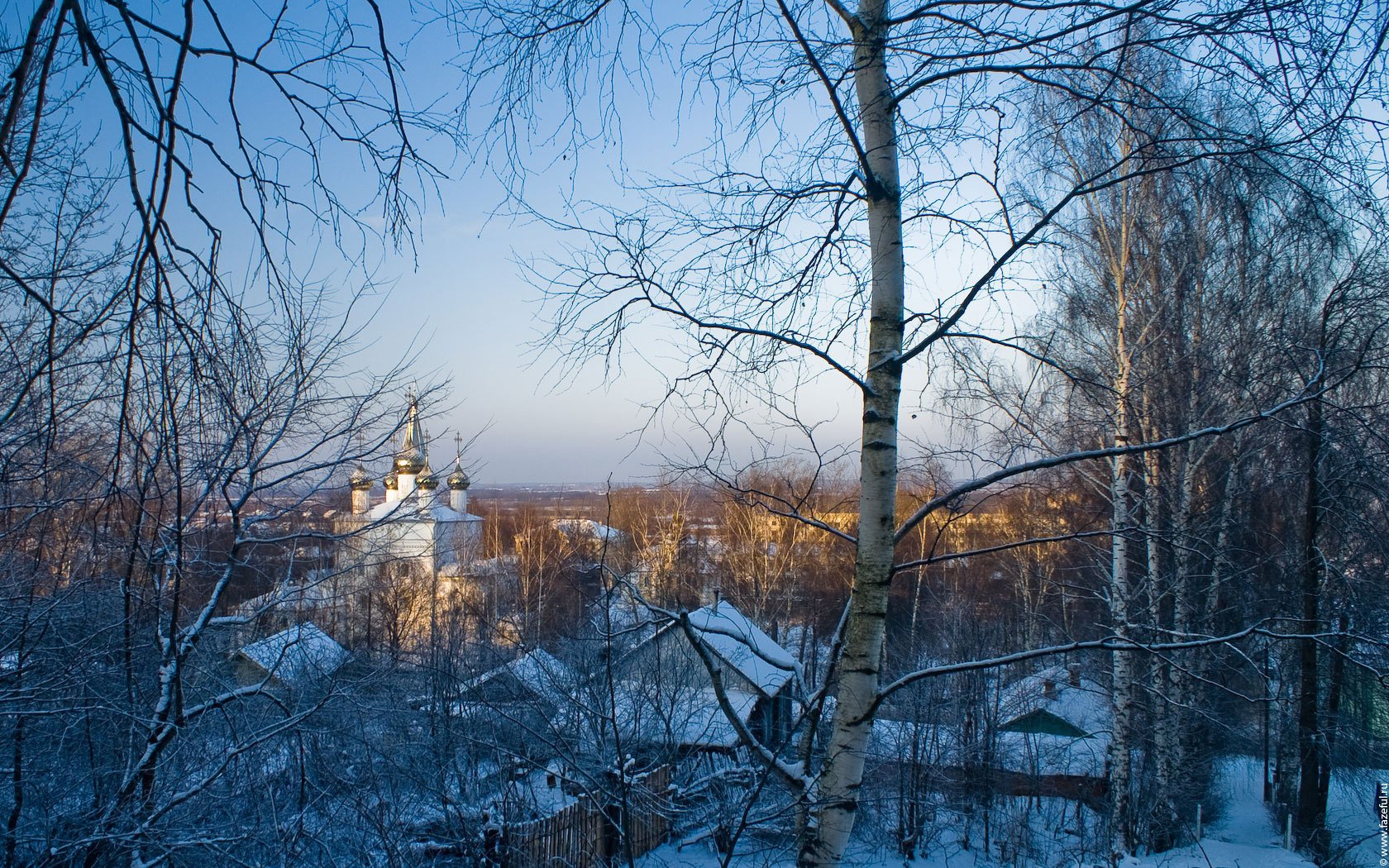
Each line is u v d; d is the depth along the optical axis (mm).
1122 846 12805
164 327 2326
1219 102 3713
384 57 2404
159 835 5496
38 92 1708
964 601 20578
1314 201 3498
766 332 3744
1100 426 8398
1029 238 3383
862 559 3871
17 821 5410
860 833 15039
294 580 7422
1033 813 18594
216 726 7020
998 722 17234
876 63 3918
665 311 4035
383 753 7480
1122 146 9547
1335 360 6625
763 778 4688
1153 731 13484
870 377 3951
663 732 8500
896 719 17125
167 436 3486
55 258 4707
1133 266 11352
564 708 8281
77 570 6125
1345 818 16875
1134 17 3166
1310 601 11922
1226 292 10758
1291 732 14164
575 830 8922
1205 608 11828
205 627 6129
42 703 5961
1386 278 6543
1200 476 12469
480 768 8992
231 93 2250
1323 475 11617
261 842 6012
